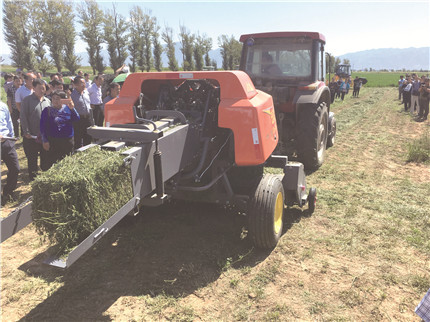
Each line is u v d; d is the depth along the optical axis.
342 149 8.08
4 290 2.99
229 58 58.72
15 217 2.33
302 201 4.30
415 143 7.91
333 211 4.55
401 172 6.22
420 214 4.39
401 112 14.87
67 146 4.91
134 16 50.69
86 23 47.84
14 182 5.04
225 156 3.98
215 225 4.13
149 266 3.30
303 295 2.89
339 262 3.38
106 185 2.34
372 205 4.69
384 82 48.91
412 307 2.74
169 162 2.97
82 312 2.70
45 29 47.78
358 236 3.88
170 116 3.38
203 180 3.86
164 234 3.92
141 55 52.56
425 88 12.50
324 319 2.62
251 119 3.30
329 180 5.81
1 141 4.77
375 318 2.62
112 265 3.32
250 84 3.62
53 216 2.22
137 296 2.88
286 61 6.22
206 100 3.75
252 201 3.41
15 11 47.59
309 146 6.04
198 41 54.81
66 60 49.78
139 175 2.62
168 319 2.63
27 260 3.49
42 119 4.72
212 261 3.38
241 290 2.96
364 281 3.07
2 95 15.96
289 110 6.17
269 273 3.18
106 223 2.30
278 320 2.61
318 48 6.05
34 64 48.34
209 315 2.67
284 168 4.14
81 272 3.22
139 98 3.73
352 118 13.33
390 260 3.40
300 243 3.75
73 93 6.34
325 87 6.29
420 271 3.21
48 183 2.21
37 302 2.83
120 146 2.68
